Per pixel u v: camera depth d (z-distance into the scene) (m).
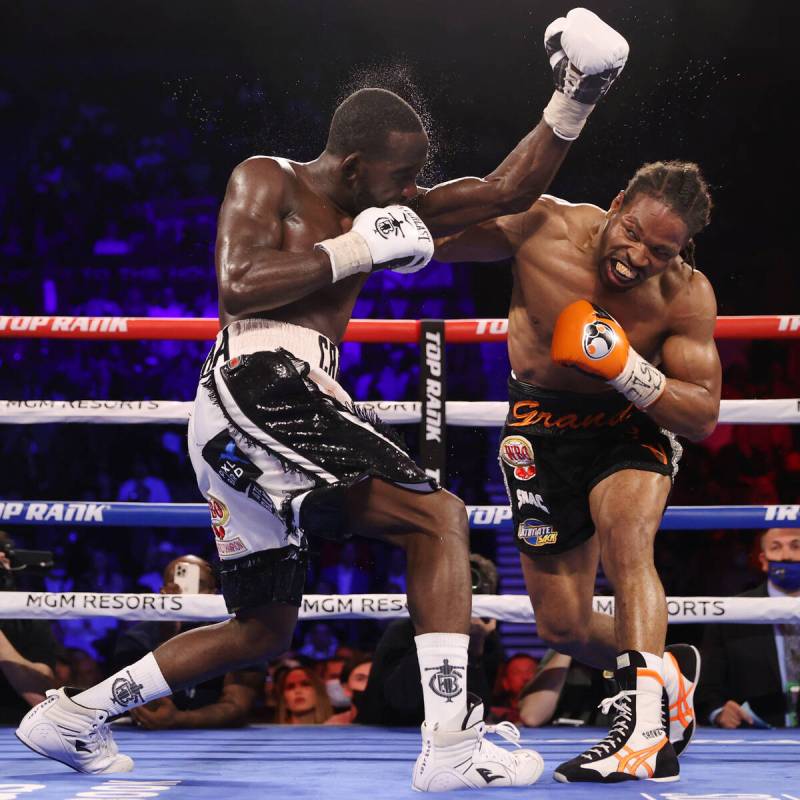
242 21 10.85
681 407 2.51
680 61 9.73
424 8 10.29
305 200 2.29
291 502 2.11
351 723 4.26
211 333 3.49
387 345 9.87
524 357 2.83
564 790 2.06
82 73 11.16
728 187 9.73
